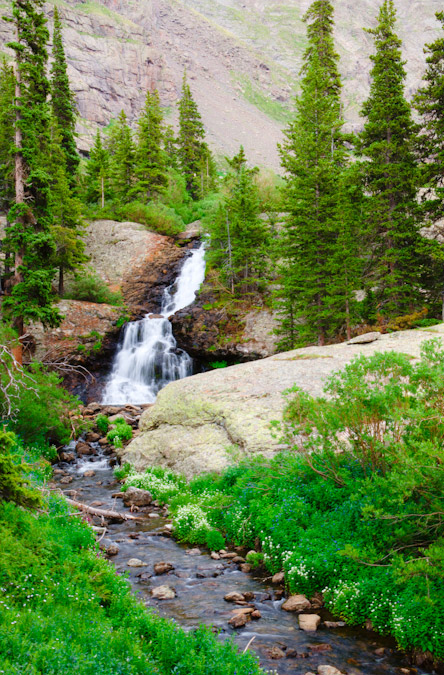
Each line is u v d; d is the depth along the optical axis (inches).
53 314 1115.9
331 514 431.2
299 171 1234.0
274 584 396.8
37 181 1130.0
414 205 1195.3
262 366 877.2
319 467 485.1
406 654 297.4
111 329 1598.2
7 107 1162.6
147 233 2119.8
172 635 281.4
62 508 472.4
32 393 884.0
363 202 1262.3
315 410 446.0
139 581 402.9
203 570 426.3
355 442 430.3
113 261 1989.4
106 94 7682.1
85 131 6373.0
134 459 798.5
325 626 331.0
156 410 839.7
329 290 1141.1
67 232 1622.8
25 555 322.0
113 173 2534.5
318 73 1676.9
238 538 483.2
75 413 1077.8
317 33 1900.8
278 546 419.5
